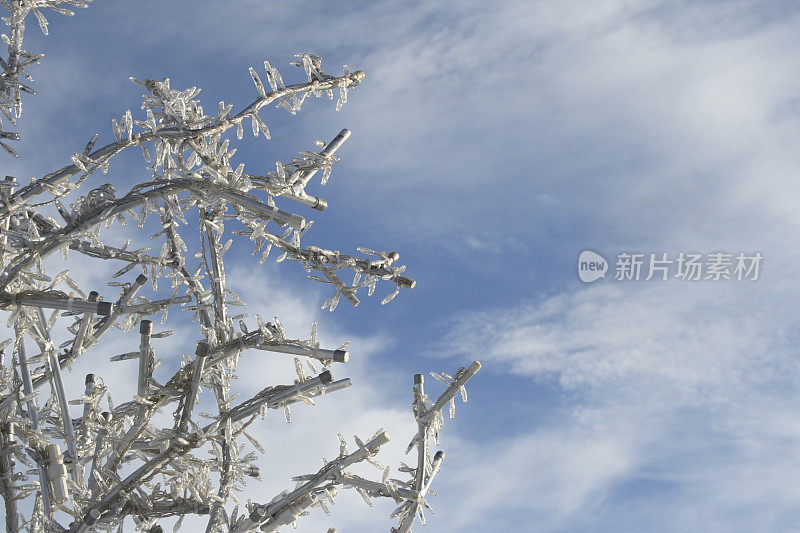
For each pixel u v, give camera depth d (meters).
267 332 3.26
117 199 3.08
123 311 3.32
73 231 2.99
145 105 3.30
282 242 3.25
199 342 3.20
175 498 3.33
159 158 3.20
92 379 3.50
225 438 3.36
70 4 3.33
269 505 3.28
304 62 3.54
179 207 3.12
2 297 2.94
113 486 3.28
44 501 3.04
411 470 3.47
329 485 3.38
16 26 3.16
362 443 3.37
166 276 3.55
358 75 3.69
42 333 3.22
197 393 3.28
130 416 3.56
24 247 2.94
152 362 3.39
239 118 3.29
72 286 3.05
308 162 3.51
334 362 3.29
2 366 3.19
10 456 3.10
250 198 3.08
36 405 3.19
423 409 3.49
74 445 3.20
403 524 3.38
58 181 3.06
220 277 3.60
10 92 3.11
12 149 3.05
